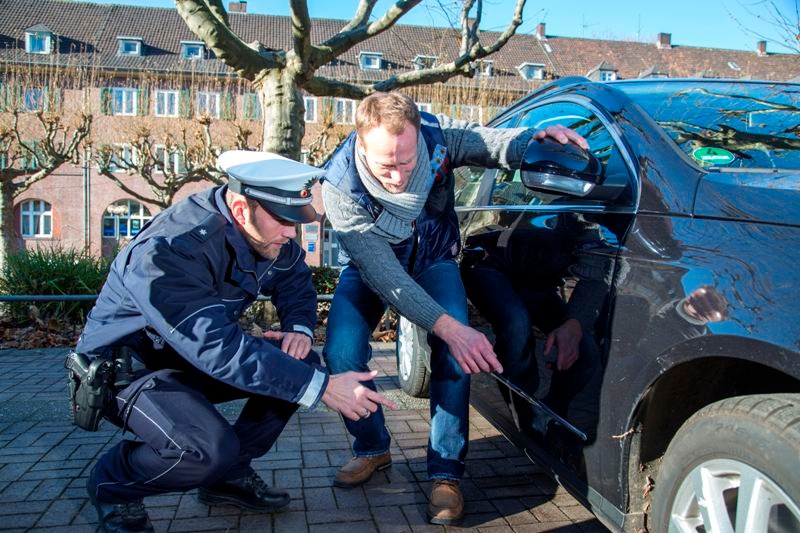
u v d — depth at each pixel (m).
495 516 2.66
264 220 2.17
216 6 7.40
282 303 2.70
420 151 2.44
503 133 2.65
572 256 2.25
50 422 3.81
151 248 2.06
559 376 2.25
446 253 2.82
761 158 2.18
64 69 19.86
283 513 2.68
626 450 1.90
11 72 19.31
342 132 18.17
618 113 2.46
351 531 2.52
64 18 39.06
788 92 2.72
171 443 2.15
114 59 36.75
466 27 8.37
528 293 2.50
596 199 2.18
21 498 2.79
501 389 2.79
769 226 1.67
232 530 2.53
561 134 2.38
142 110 20.75
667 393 1.88
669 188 2.00
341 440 3.55
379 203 2.44
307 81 7.87
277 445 3.47
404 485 2.96
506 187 3.04
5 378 4.94
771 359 1.45
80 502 2.76
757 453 1.46
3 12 38.47
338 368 2.71
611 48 43.69
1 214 20.14
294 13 6.97
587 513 2.68
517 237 2.66
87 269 8.12
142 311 2.06
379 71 36.94
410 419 3.91
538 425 2.43
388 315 7.10
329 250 34.56
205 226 2.13
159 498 2.81
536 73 39.53
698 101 2.54
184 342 2.04
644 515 1.92
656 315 1.80
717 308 1.62
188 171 20.41
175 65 36.94
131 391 2.20
